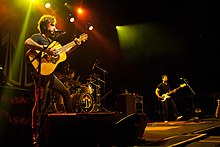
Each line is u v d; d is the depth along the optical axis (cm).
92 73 1017
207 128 616
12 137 243
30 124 262
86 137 337
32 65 377
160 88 912
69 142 324
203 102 1170
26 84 679
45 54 380
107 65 1085
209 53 1196
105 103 1065
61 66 884
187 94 1191
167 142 421
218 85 1191
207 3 1100
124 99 859
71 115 328
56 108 684
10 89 248
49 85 384
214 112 1110
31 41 364
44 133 319
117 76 1118
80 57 979
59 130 318
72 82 775
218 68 1191
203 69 1201
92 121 344
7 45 643
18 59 667
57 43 406
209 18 1151
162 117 1064
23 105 258
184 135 509
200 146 431
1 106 238
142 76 1188
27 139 255
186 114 1070
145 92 1188
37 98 354
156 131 568
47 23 398
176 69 1202
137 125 397
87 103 768
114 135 387
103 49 1075
